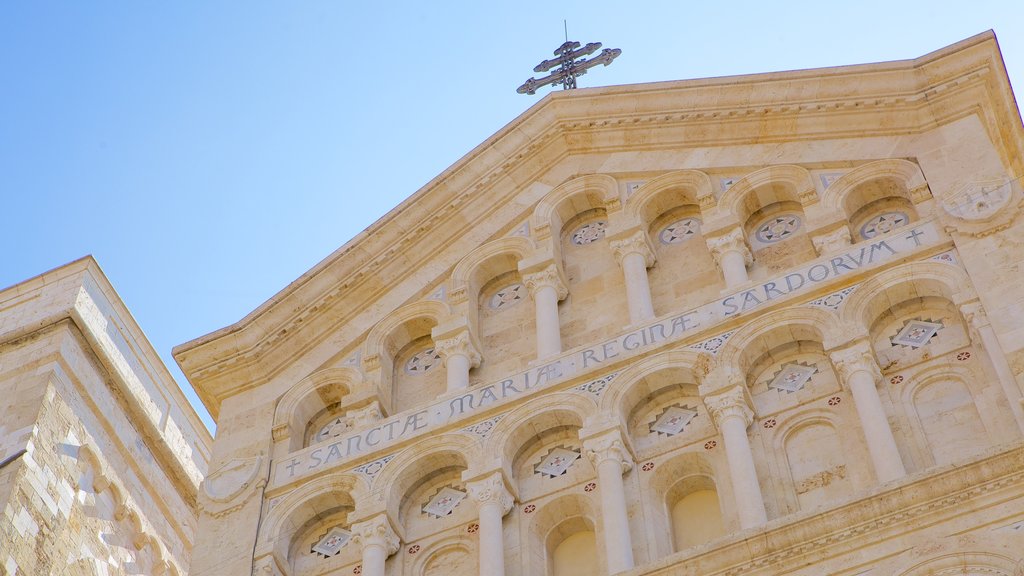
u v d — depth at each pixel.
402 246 29.98
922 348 23.86
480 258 29.42
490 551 23.73
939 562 19.92
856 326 24.06
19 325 32.47
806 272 25.53
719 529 23.41
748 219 27.94
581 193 29.72
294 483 26.50
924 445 22.52
